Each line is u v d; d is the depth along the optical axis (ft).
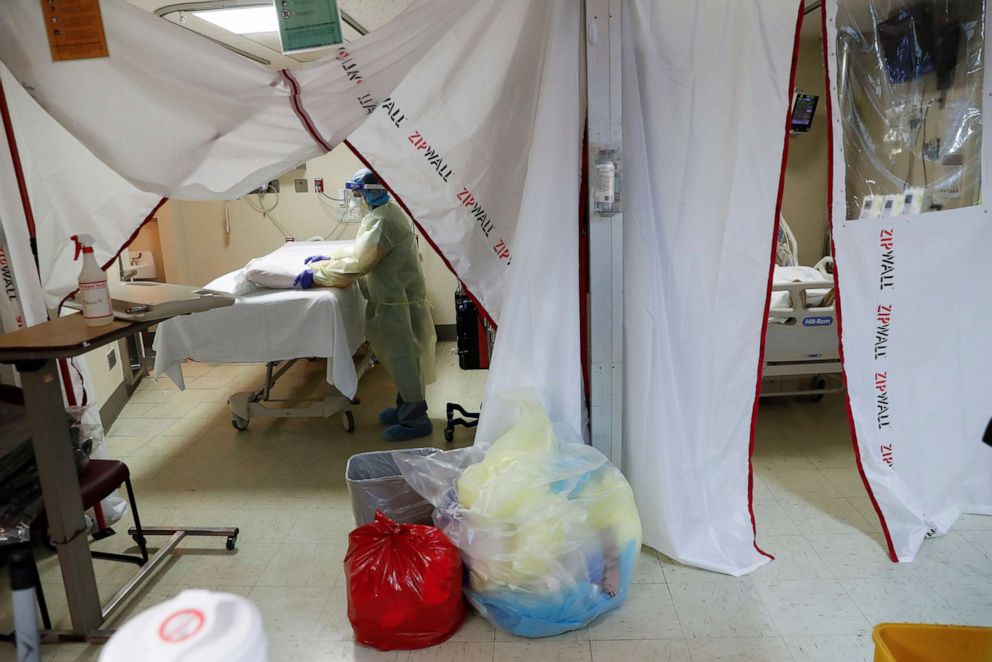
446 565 6.13
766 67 6.34
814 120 14.05
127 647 1.63
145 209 7.64
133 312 6.21
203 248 17.79
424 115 6.74
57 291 7.81
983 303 7.34
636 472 7.43
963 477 8.03
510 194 7.07
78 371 8.45
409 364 11.16
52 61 6.30
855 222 6.79
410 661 6.07
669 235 6.88
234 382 14.94
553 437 6.77
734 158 6.55
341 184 17.26
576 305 7.16
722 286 6.84
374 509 7.18
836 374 12.39
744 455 7.22
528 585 6.01
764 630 6.30
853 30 6.56
